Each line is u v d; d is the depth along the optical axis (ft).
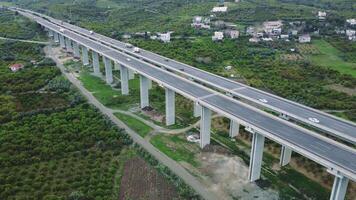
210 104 371.35
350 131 324.80
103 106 510.99
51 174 328.90
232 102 380.17
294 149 285.64
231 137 419.13
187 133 427.74
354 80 574.15
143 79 487.20
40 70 620.08
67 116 443.32
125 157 371.35
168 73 481.87
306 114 363.15
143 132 430.61
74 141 388.37
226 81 472.03
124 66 533.96
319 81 583.58
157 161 361.71
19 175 324.60
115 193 308.19
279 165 362.12
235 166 356.18
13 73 588.91
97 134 403.54
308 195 315.37
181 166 356.38
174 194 309.42
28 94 514.68
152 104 516.73
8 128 405.59
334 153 275.80
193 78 490.08
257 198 309.83
